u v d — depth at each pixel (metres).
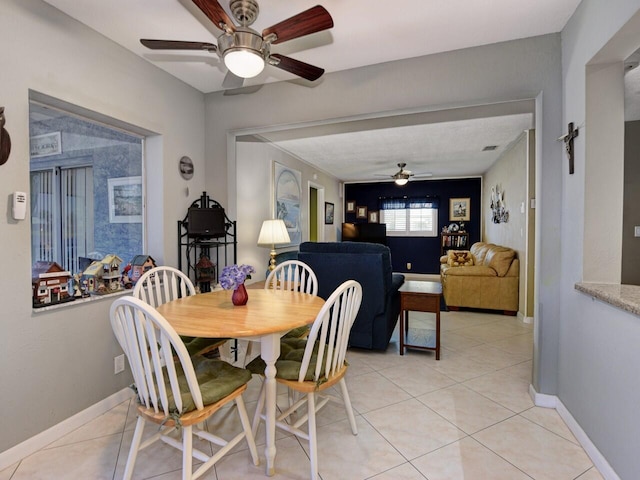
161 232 2.77
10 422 1.71
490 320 4.36
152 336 1.29
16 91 1.74
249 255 4.49
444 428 1.99
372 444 1.84
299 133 4.04
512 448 1.81
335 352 1.73
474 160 5.95
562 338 2.14
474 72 2.37
